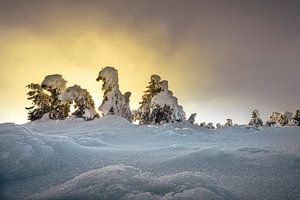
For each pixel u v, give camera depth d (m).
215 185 3.94
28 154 5.57
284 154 5.77
